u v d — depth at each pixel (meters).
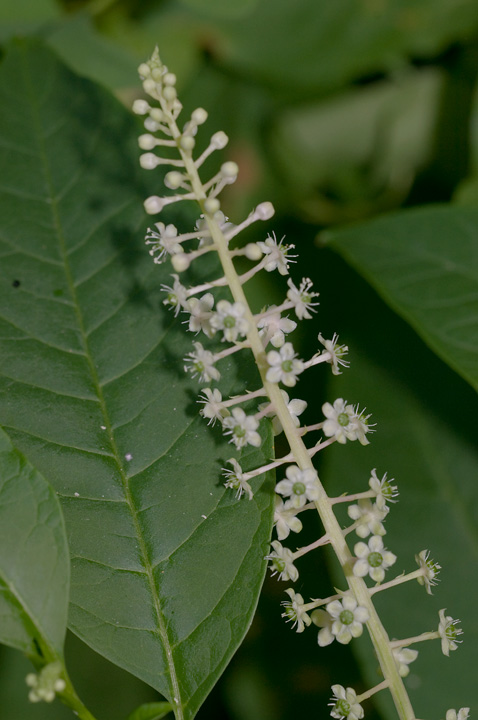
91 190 0.44
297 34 0.63
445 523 0.48
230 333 0.40
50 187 0.44
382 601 0.47
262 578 0.41
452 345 0.46
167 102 0.40
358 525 0.40
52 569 0.40
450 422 0.49
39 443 0.42
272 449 0.41
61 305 0.43
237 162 0.67
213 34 0.62
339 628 0.40
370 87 0.66
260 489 0.42
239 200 0.66
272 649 0.57
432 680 0.46
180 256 0.40
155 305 0.43
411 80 0.65
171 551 0.42
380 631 0.40
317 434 0.56
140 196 0.44
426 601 0.47
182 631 0.41
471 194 0.56
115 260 0.43
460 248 0.48
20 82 0.44
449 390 0.49
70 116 0.44
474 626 0.47
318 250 0.60
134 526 0.42
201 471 0.42
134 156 0.44
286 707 0.56
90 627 0.41
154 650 0.41
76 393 0.42
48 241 0.43
